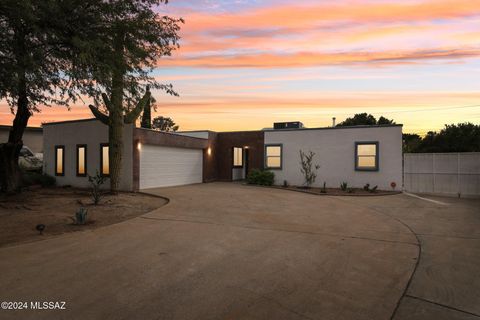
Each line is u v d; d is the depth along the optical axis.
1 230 7.57
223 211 10.38
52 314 3.48
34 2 7.59
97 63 9.15
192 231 7.61
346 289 4.33
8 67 7.77
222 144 23.16
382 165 17.61
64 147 18.36
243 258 5.60
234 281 4.53
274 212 10.43
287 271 4.99
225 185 19.72
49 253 5.75
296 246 6.46
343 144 18.56
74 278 4.55
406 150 35.31
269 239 6.98
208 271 4.92
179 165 19.14
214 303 3.81
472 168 15.56
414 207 12.13
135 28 10.27
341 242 6.85
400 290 4.33
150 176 16.66
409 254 6.03
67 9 8.72
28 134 24.98
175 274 4.77
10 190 12.82
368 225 8.68
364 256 5.86
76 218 8.43
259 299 3.96
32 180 17.70
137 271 4.87
